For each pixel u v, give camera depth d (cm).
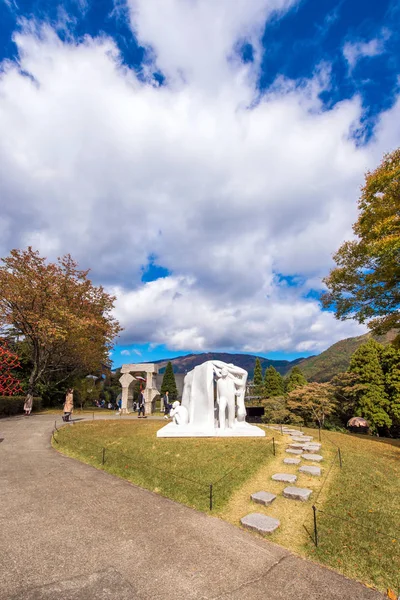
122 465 843
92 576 383
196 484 693
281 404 2577
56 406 2883
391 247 982
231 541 475
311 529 510
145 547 453
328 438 1265
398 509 592
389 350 2356
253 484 711
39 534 483
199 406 1234
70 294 2367
